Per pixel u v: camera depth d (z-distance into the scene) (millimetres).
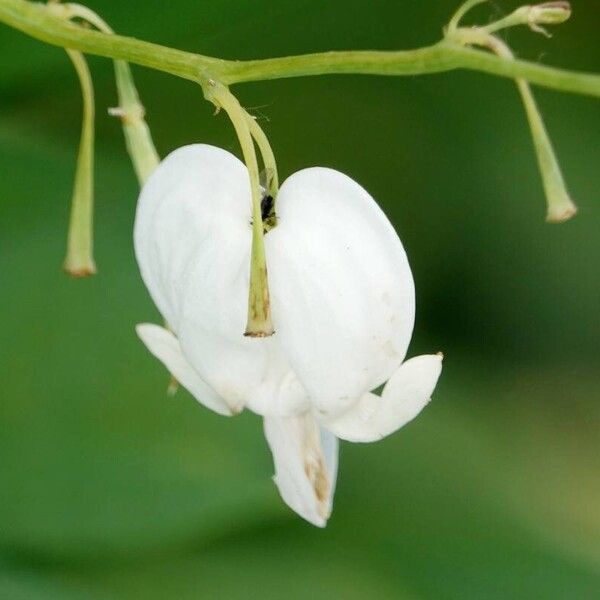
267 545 308
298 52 327
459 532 312
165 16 303
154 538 297
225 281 248
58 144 312
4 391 300
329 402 248
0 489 296
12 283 303
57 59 307
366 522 312
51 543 297
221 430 300
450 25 245
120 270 306
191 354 250
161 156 326
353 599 306
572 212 246
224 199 250
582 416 329
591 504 323
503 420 327
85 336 303
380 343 247
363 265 247
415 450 318
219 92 250
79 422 299
